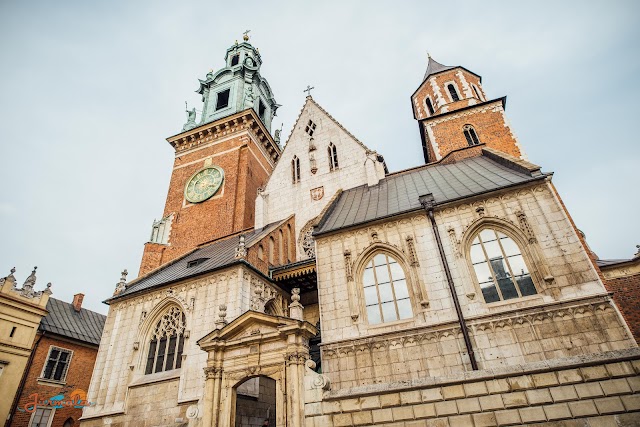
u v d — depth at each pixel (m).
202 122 48.28
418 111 41.62
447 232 19.38
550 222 17.67
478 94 38.66
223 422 14.05
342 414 12.26
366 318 18.88
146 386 20.94
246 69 51.88
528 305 16.41
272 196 34.75
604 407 9.81
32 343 29.22
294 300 15.87
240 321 15.74
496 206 19.05
